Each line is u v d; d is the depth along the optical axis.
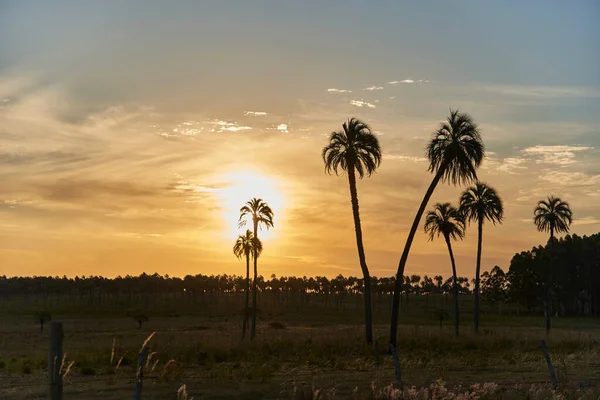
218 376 20.66
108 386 18.67
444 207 60.78
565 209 65.81
